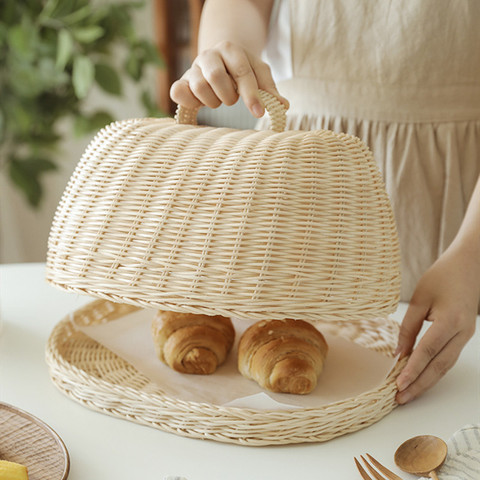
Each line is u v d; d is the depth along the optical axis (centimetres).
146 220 57
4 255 232
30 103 197
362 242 58
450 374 68
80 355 72
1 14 187
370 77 87
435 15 82
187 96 67
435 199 89
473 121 86
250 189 56
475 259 62
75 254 59
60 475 48
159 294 54
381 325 78
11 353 72
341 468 51
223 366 71
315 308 54
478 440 51
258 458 52
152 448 53
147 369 69
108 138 64
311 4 87
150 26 237
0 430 54
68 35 182
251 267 54
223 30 83
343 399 61
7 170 211
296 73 92
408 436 56
